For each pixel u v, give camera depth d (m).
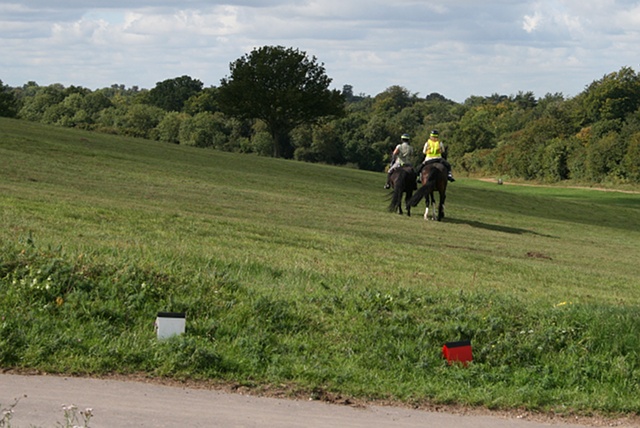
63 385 7.11
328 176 50.31
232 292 10.25
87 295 9.13
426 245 22.14
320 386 7.93
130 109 138.88
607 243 31.17
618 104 127.25
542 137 103.31
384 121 134.38
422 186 29.28
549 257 22.97
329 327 9.66
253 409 7.06
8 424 5.71
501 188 82.38
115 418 6.33
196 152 52.91
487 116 155.62
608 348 9.92
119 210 19.81
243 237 18.11
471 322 10.25
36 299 8.90
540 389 8.61
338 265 15.30
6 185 23.48
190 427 6.32
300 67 85.44
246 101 85.06
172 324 8.55
